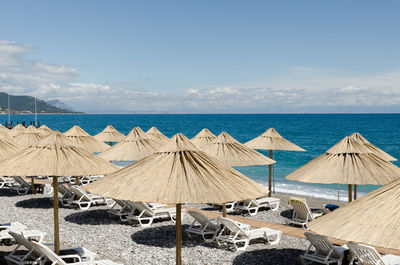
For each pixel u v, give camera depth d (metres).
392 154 37.16
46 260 6.83
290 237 9.17
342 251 7.18
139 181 5.04
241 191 5.02
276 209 12.61
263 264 7.45
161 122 132.50
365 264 6.50
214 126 97.56
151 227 10.29
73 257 7.04
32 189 15.00
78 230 9.87
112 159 13.50
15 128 21.36
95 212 11.99
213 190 4.88
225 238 8.48
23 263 6.76
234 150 11.23
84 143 15.57
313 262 7.51
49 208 12.51
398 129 75.56
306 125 96.88
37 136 16.92
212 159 5.56
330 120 133.75
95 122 140.62
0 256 7.60
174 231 9.89
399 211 3.53
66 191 12.86
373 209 3.69
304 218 10.53
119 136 20.48
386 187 3.95
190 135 67.69
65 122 142.88
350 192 9.87
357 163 9.17
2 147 9.95
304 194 16.81
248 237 8.41
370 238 3.36
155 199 4.68
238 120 147.62
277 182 20.53
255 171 25.12
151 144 14.59
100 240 9.00
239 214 12.05
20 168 6.44
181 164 5.25
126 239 9.12
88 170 6.68
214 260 7.68
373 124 97.75
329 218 3.88
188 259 7.74
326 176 9.02
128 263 7.49
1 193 15.06
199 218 9.15
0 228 8.96
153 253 8.11
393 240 3.25
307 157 32.88
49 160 6.65
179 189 4.82
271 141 14.84
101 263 6.75
